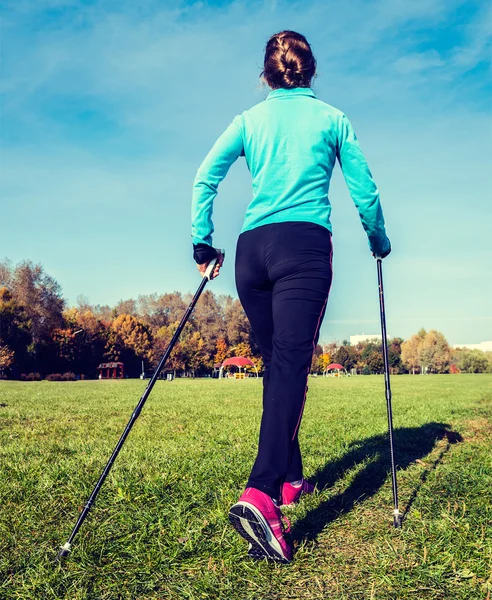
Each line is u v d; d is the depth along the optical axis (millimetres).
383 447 4695
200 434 5742
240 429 6074
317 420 7109
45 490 3084
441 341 103812
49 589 1844
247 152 2438
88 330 72125
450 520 2473
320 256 2287
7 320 59000
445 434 5535
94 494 2215
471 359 103125
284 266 2266
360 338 135750
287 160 2340
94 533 2385
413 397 13211
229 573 2002
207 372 91562
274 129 2367
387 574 1956
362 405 10117
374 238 2631
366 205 2459
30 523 2533
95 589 1887
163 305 95062
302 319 2248
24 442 5188
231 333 93375
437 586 1869
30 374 56219
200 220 2406
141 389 20469
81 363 69812
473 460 3992
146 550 2223
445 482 3230
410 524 2479
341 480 3424
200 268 2484
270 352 2635
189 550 2209
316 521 2578
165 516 2643
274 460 2105
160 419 7453
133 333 79438
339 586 1890
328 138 2381
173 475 3443
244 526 1999
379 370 102438
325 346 116625
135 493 3012
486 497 2920
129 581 1956
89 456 4273
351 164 2426
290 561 2092
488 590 1831
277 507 2074
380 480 3410
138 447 4719
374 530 2418
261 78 2580
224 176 2465
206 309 94250
